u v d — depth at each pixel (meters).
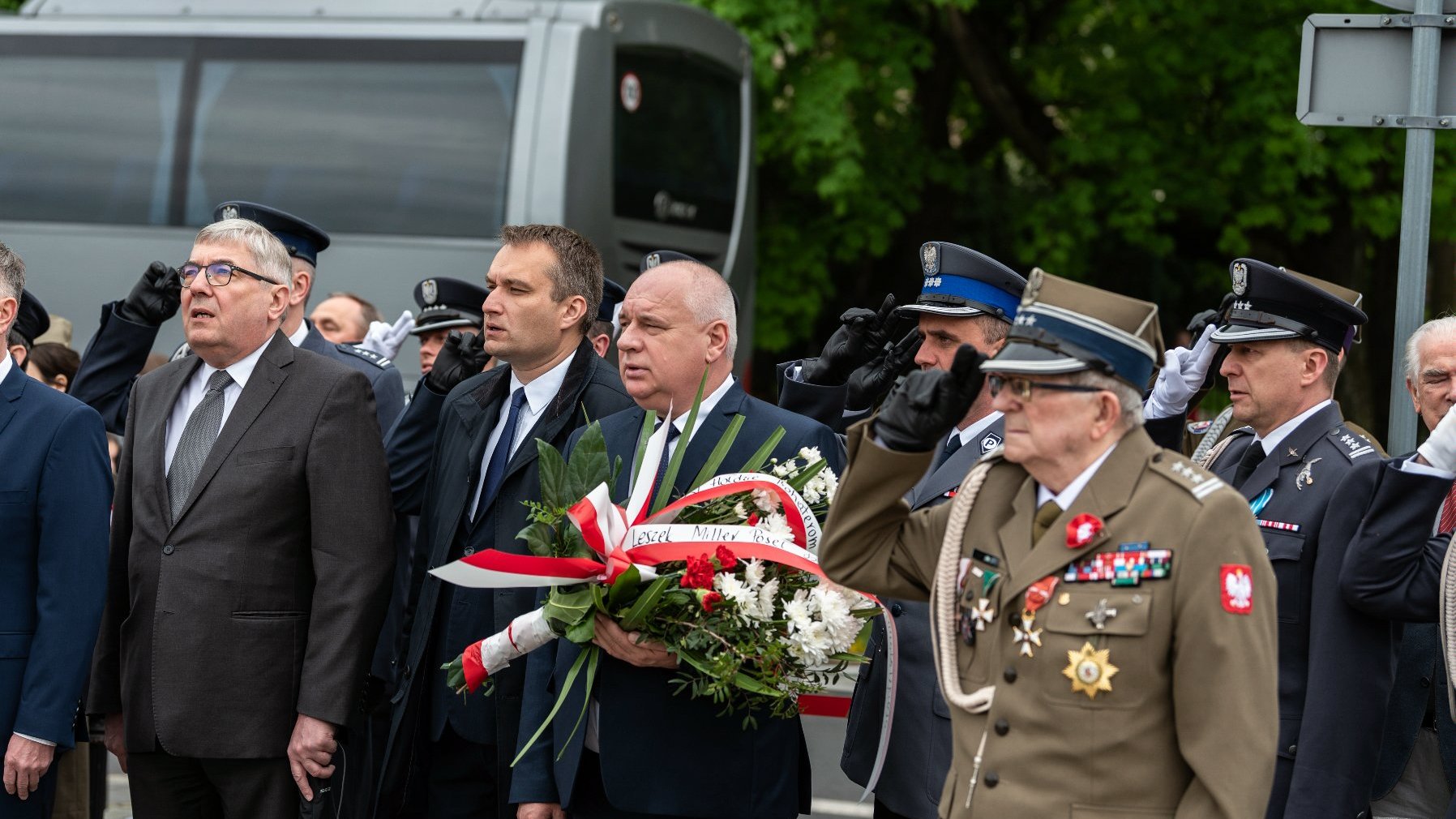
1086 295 2.79
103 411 5.12
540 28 10.30
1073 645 2.70
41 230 11.16
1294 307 3.70
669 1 10.93
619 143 10.38
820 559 3.05
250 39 10.88
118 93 11.13
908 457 2.90
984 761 2.78
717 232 11.34
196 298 4.21
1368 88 4.63
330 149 10.59
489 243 10.20
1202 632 2.64
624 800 3.60
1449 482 3.31
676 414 3.87
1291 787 3.44
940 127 14.51
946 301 4.18
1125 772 2.67
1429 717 3.92
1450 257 13.09
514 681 4.12
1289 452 3.70
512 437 4.33
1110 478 2.77
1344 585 3.39
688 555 3.46
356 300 7.24
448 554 4.28
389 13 10.65
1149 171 12.91
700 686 3.48
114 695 4.43
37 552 4.23
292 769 4.13
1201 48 12.75
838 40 12.95
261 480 4.17
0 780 4.18
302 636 4.21
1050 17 14.17
